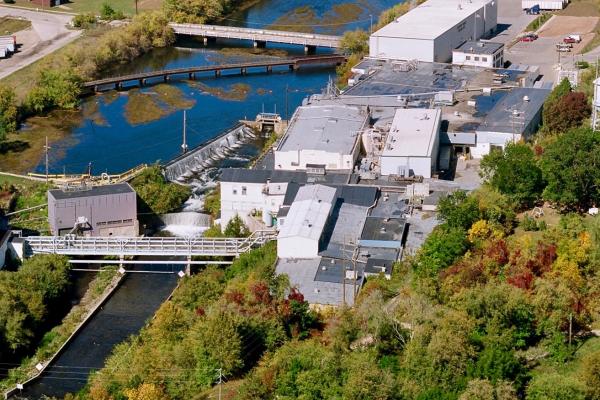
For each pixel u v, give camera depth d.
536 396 194.50
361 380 198.38
